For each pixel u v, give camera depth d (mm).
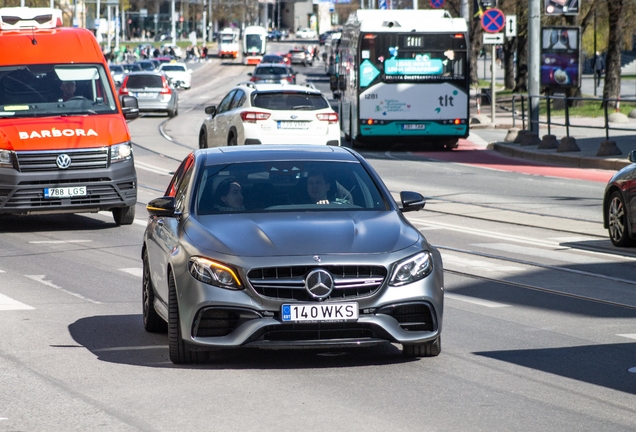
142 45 166000
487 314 11180
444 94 36844
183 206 9492
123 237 17797
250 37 134500
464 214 20312
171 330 8703
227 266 8242
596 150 33250
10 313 11297
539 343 9648
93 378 8344
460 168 30609
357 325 8203
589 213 20312
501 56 118000
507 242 16953
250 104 26922
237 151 10141
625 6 50000
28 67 19031
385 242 8484
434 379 8219
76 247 16625
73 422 7051
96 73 19266
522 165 31656
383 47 36688
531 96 36781
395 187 25094
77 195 18016
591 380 8195
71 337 10055
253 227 8719
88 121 18469
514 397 7652
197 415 7191
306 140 26750
